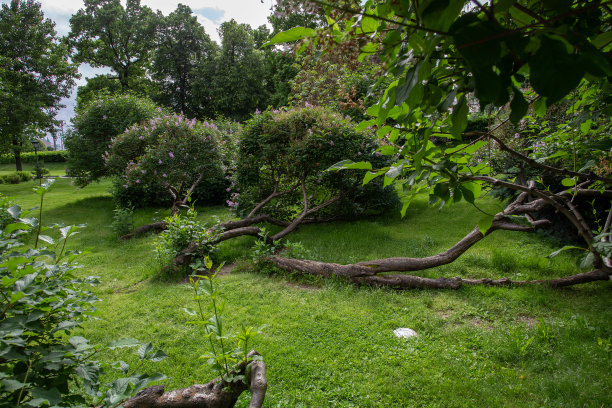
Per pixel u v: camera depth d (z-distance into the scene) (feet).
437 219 29.53
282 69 83.10
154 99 103.14
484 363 10.84
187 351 12.00
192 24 104.27
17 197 49.78
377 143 27.81
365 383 10.08
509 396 9.32
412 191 5.44
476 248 22.12
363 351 11.73
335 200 29.94
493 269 19.12
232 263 22.07
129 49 102.53
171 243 20.90
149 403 6.55
